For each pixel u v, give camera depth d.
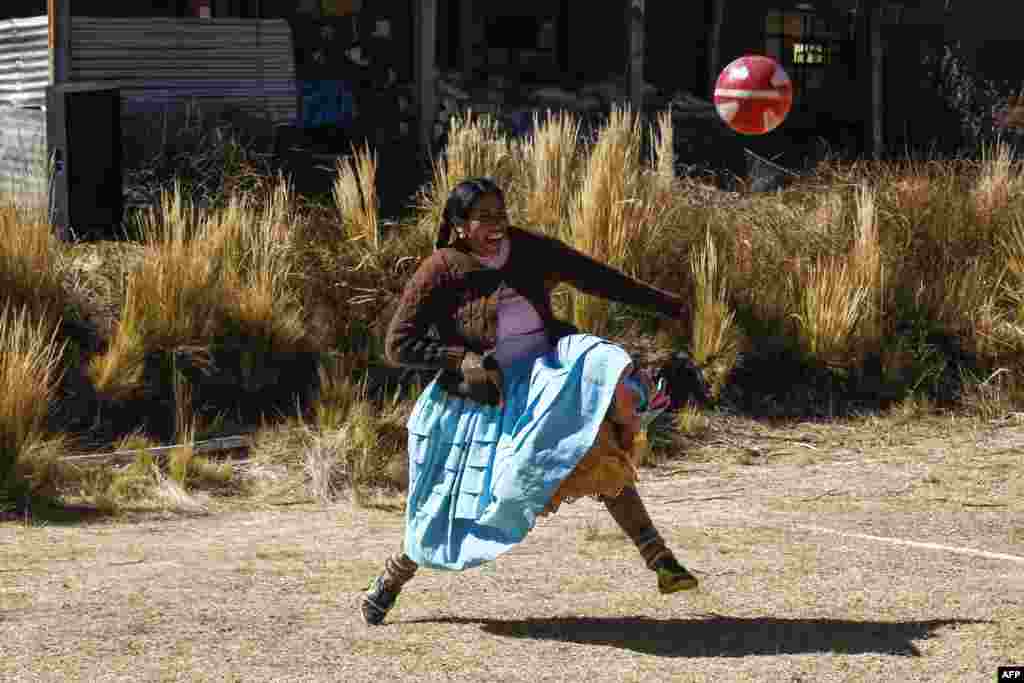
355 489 10.46
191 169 15.02
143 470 10.55
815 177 16.25
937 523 9.04
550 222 13.45
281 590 6.80
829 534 8.52
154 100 16.30
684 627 5.98
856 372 13.39
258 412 11.75
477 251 5.86
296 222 13.41
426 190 14.77
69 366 11.51
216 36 17.12
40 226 12.27
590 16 23.31
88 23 16.45
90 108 13.80
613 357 5.58
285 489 10.54
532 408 5.65
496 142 14.30
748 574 7.14
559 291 13.05
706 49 23.88
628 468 5.80
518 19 22.67
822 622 6.05
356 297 12.65
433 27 18.84
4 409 10.21
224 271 12.56
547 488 5.54
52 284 12.01
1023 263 14.63
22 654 5.46
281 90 17.64
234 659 5.42
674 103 22.28
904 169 16.48
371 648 5.61
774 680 5.14
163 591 6.74
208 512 9.87
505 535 5.65
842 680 5.14
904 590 6.72
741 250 13.93
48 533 8.88
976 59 25.23
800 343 13.35
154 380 11.66
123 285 12.49
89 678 5.14
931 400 13.30
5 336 11.20
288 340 12.19
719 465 11.47
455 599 6.58
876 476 10.91
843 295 13.50
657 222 13.67
